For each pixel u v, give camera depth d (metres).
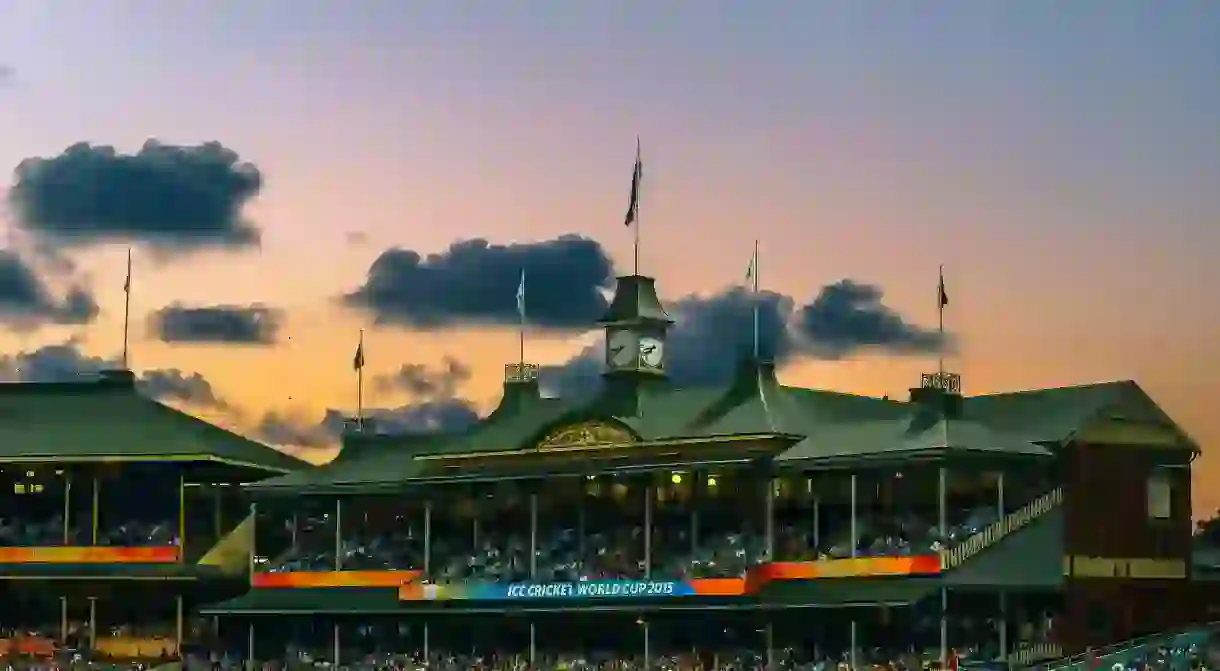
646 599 153.62
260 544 184.25
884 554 144.12
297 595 173.62
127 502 187.62
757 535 155.62
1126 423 150.00
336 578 172.62
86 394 193.50
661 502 161.38
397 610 166.12
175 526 186.12
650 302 170.00
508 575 162.88
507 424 172.62
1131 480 149.50
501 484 164.62
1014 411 153.00
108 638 181.62
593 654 157.38
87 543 184.62
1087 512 146.75
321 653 170.50
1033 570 142.62
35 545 184.62
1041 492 146.12
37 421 189.75
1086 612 145.12
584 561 161.62
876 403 160.62
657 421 160.62
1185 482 152.25
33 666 173.38
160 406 193.00
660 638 155.00
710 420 157.38
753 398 157.62
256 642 175.62
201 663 171.00
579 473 159.12
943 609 138.50
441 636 166.50
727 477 158.50
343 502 175.38
